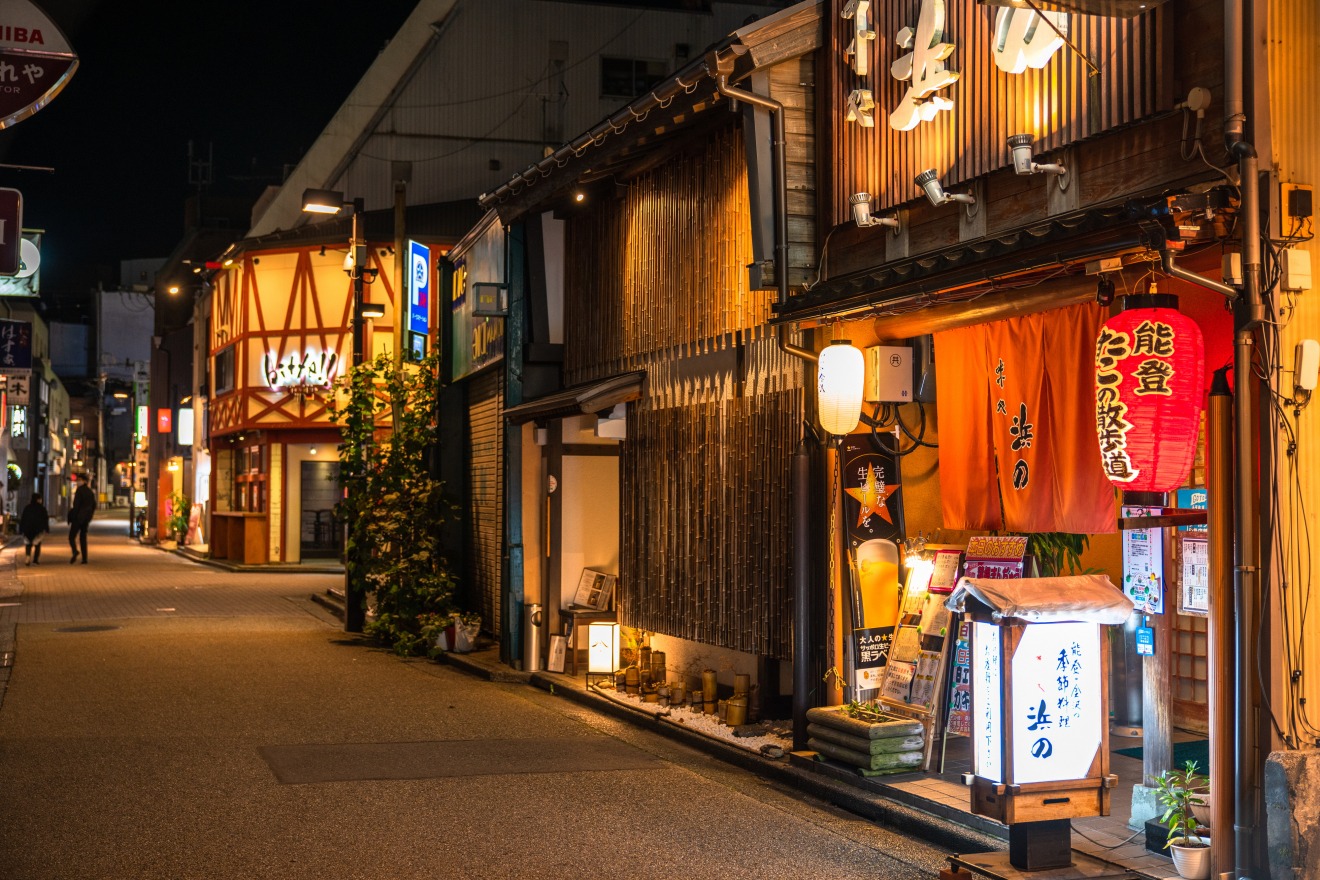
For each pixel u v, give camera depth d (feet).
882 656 30.99
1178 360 20.77
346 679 45.78
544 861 22.68
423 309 65.72
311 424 112.98
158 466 173.99
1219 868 20.68
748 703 36.37
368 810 26.16
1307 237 20.51
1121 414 21.11
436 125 110.83
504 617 49.34
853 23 31.42
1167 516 22.77
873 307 27.73
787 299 32.07
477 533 61.16
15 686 42.14
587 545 48.42
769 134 32.81
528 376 49.96
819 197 32.96
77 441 290.76
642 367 43.21
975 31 27.40
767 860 23.15
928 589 30.60
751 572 36.01
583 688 42.80
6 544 145.28
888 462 31.45
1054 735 21.12
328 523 119.75
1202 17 21.74
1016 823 20.97
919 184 27.12
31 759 30.53
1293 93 20.62
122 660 49.16
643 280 43.27
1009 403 27.09
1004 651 20.95
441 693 43.11
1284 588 20.36
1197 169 21.79
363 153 110.42
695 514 39.40
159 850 22.88
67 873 21.38
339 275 113.39
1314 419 20.70
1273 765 19.74
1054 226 21.76
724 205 37.78
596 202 47.21
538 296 50.29
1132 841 23.54
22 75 34.35
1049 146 25.12
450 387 64.34
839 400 29.50
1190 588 28.02
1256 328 20.45
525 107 111.75
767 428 35.27
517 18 111.65
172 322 178.70
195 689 42.16
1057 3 20.76
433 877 21.56
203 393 142.51
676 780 30.01
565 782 29.43
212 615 67.92
